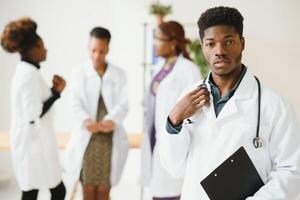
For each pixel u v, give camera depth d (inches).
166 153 52.8
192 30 150.8
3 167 171.6
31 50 99.7
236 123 48.5
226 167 47.5
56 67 165.6
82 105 111.7
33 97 97.0
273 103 47.6
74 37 163.9
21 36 97.4
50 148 102.3
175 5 151.3
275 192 45.8
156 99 100.6
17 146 99.3
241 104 48.9
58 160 105.3
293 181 46.0
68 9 162.7
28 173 99.4
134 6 157.6
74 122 111.7
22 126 98.7
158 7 150.1
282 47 144.4
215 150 49.1
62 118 167.2
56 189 106.8
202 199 49.9
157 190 102.2
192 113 49.1
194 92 49.1
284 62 145.1
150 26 155.3
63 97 166.7
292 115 47.7
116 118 109.8
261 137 47.7
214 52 46.4
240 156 47.1
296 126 47.4
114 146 112.0
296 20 142.9
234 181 47.5
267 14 143.6
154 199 104.1
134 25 158.1
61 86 104.6
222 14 45.8
